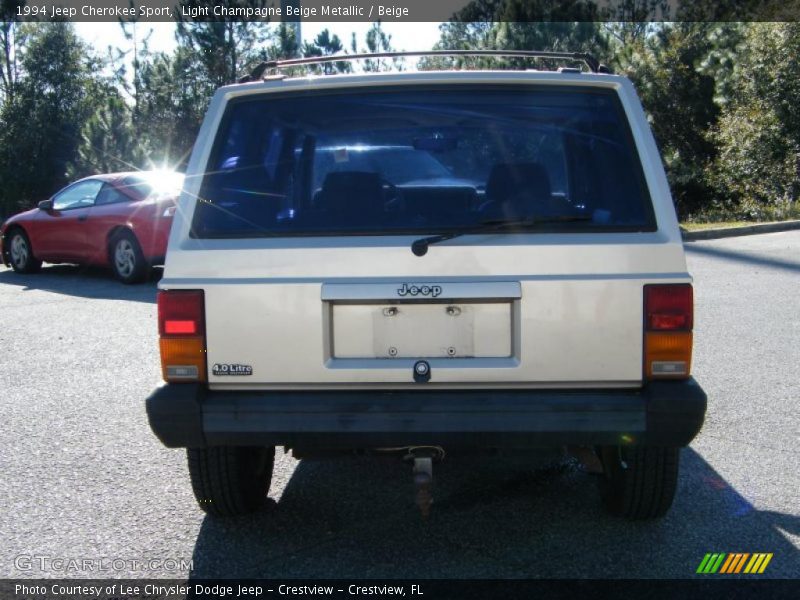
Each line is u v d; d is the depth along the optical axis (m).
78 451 5.32
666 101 26.47
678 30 27.00
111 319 9.42
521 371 3.55
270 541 4.07
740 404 6.00
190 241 3.67
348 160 4.00
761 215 19.78
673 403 3.47
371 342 3.60
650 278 3.52
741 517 4.24
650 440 3.52
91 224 12.02
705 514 4.29
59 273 13.20
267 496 4.62
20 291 11.47
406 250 3.56
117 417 6.00
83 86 38.47
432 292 3.54
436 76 3.83
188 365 3.62
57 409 6.19
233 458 4.04
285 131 3.96
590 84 3.78
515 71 3.83
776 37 21.39
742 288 10.41
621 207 3.62
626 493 4.02
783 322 8.51
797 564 3.74
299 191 4.07
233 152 3.83
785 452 5.11
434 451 3.65
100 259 12.01
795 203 20.62
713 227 16.92
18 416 6.03
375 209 3.70
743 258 13.05
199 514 4.39
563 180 3.82
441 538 4.08
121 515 4.38
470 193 3.83
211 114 3.86
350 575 3.71
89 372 7.21
